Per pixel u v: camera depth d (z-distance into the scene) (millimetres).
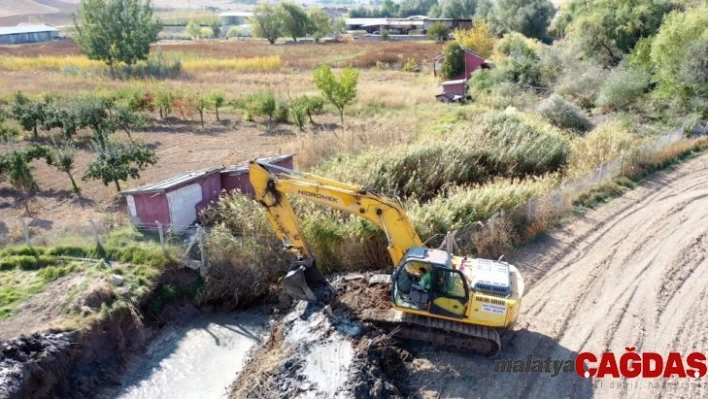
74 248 17094
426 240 17141
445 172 22594
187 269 16703
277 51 78500
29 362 12102
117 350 14055
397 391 11797
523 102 37938
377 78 54406
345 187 13289
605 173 24203
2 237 18250
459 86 43688
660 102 35781
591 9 49500
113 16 57281
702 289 15836
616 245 18625
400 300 12844
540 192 20812
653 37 42312
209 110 40438
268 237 17109
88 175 23094
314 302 14344
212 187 20328
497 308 12211
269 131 34875
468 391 11883
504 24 79250
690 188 23750
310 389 11664
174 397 12797
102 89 44281
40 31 106750
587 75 39844
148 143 32094
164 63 61625
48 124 31078
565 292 15750
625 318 14453
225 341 14820
